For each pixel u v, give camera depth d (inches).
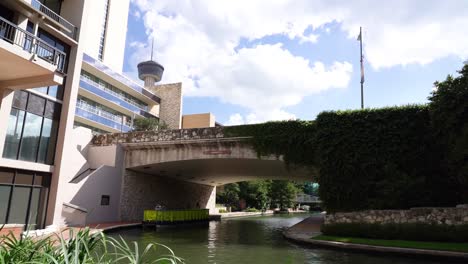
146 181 1256.8
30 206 694.5
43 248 195.3
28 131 702.5
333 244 626.5
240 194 2332.7
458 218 634.2
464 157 653.9
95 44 2388.0
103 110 1947.6
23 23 650.2
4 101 648.4
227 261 489.1
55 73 619.5
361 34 1173.7
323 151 839.7
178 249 596.4
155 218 1024.9
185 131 1058.1
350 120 836.0
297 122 930.7
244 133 981.8
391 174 761.0
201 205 1768.0
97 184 985.5
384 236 671.8
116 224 948.0
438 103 677.3
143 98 2247.8
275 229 1045.2
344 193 792.9
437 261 508.7
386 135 802.8
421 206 723.4
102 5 2518.5
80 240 188.2
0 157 633.0
